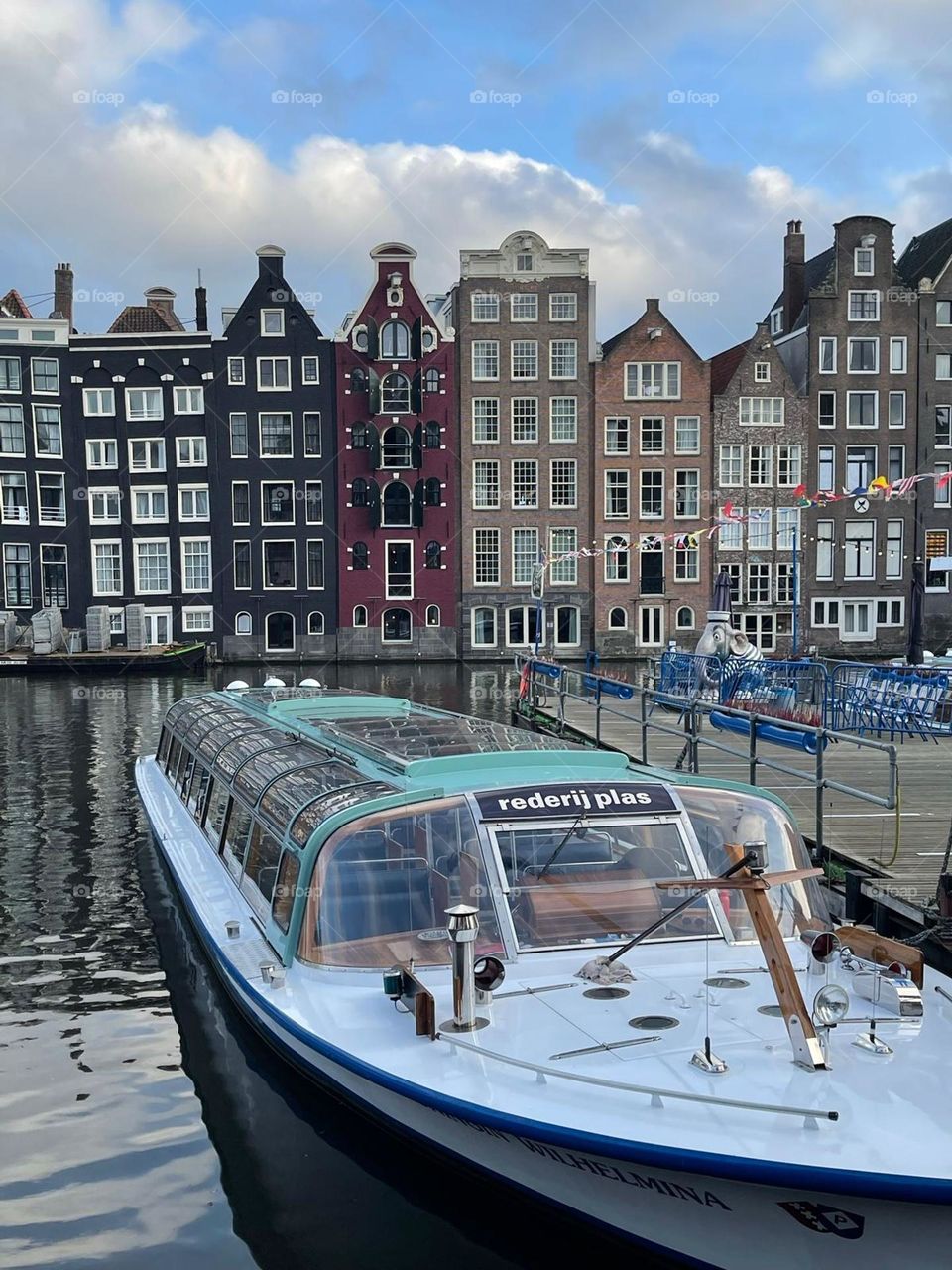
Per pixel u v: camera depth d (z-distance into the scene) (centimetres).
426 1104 496
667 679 2339
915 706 1797
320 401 4688
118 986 888
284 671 4197
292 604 4731
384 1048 540
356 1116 610
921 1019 532
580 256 4641
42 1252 531
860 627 4678
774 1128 439
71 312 4959
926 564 3353
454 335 4688
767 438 4634
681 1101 463
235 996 764
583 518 4709
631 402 4656
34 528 4653
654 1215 464
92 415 4684
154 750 2127
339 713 1151
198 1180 592
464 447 4691
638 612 4703
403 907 633
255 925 775
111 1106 677
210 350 4659
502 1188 521
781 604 4644
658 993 564
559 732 2047
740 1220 440
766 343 4606
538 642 3684
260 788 867
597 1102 470
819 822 1018
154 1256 527
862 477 4659
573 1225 503
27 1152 625
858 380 4609
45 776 1844
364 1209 559
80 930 1033
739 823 681
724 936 623
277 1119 652
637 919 624
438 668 4319
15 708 2891
